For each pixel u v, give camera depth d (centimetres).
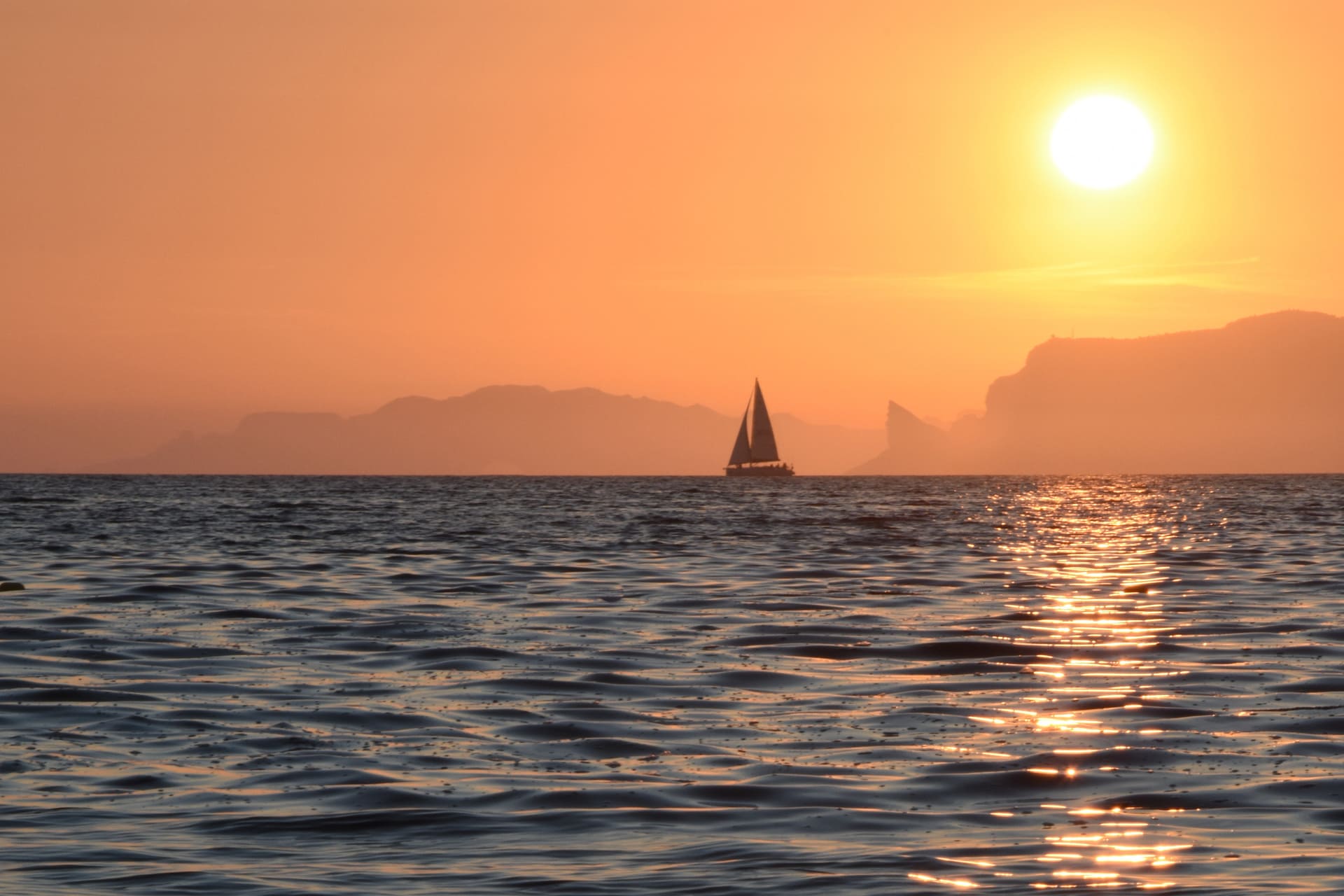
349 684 5972
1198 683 5991
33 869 3147
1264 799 3844
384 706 5400
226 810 3725
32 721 5041
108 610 8894
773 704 5500
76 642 7275
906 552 15838
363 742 4684
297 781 4075
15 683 5894
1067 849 3300
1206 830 3503
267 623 8281
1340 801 3806
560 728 4962
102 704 5422
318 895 2944
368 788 3972
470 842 3391
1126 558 14725
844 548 16500
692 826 3556
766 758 4444
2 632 7650
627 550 15950
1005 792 3944
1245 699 5562
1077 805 3788
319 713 5234
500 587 10969
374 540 17675
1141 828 3522
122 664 6500
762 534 19700
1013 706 5431
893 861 3195
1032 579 11875
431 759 4416
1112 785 4019
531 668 6469
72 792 3931
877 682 6091
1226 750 4531
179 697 5588
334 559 14275
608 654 6925
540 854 3275
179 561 13662
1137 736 4791
